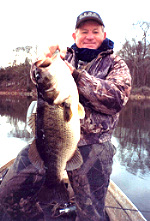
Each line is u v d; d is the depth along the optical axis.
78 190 2.21
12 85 48.66
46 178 1.90
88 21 2.49
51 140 1.84
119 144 7.24
